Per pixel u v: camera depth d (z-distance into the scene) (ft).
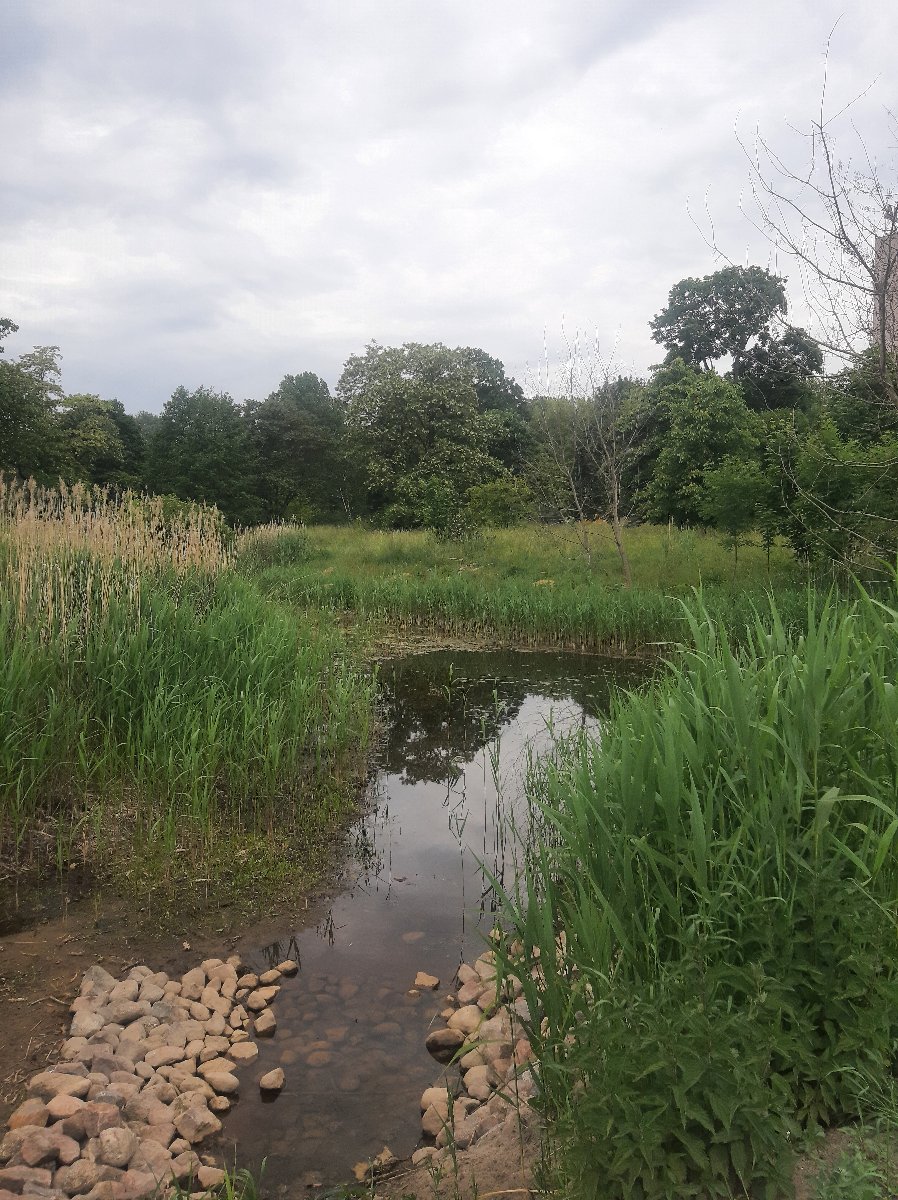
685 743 11.55
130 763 19.90
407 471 127.13
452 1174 9.60
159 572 30.99
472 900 17.30
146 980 13.84
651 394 94.63
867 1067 8.41
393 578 58.70
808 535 38.55
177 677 22.81
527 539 74.95
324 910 16.83
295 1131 10.85
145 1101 10.94
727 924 9.87
